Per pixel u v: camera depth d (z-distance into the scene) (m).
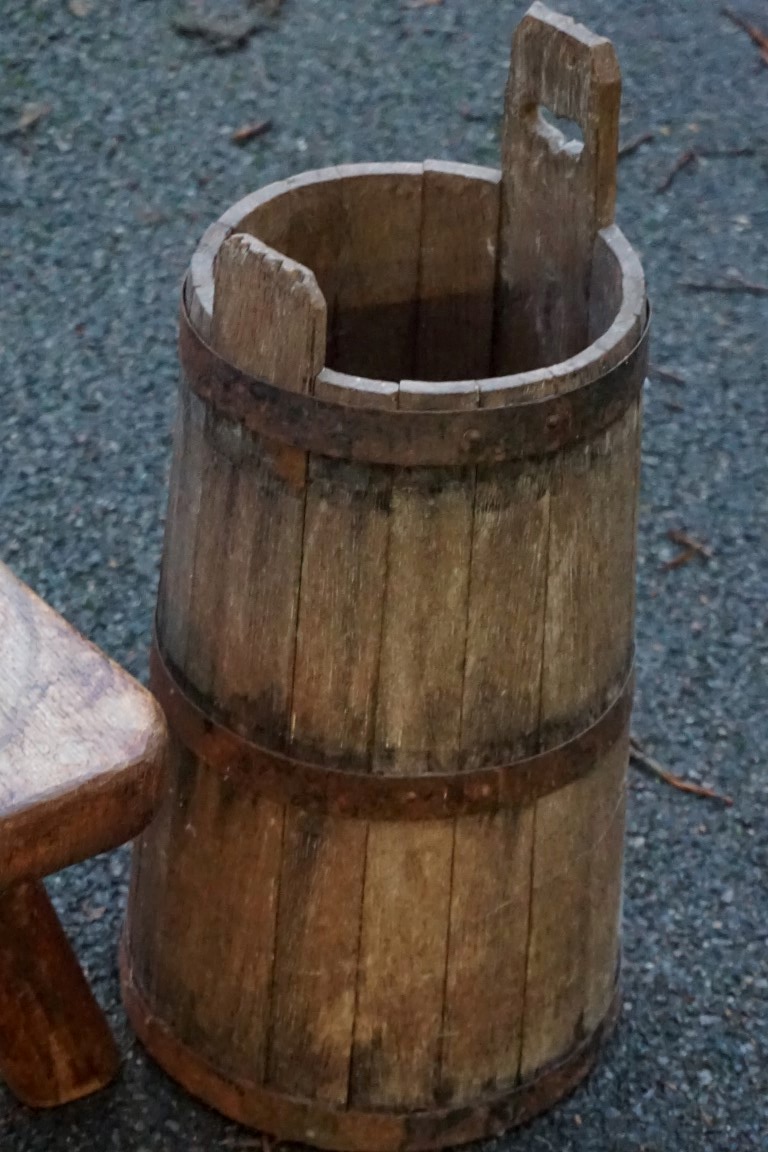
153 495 4.37
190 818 2.66
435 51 6.07
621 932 3.25
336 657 2.39
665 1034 3.13
